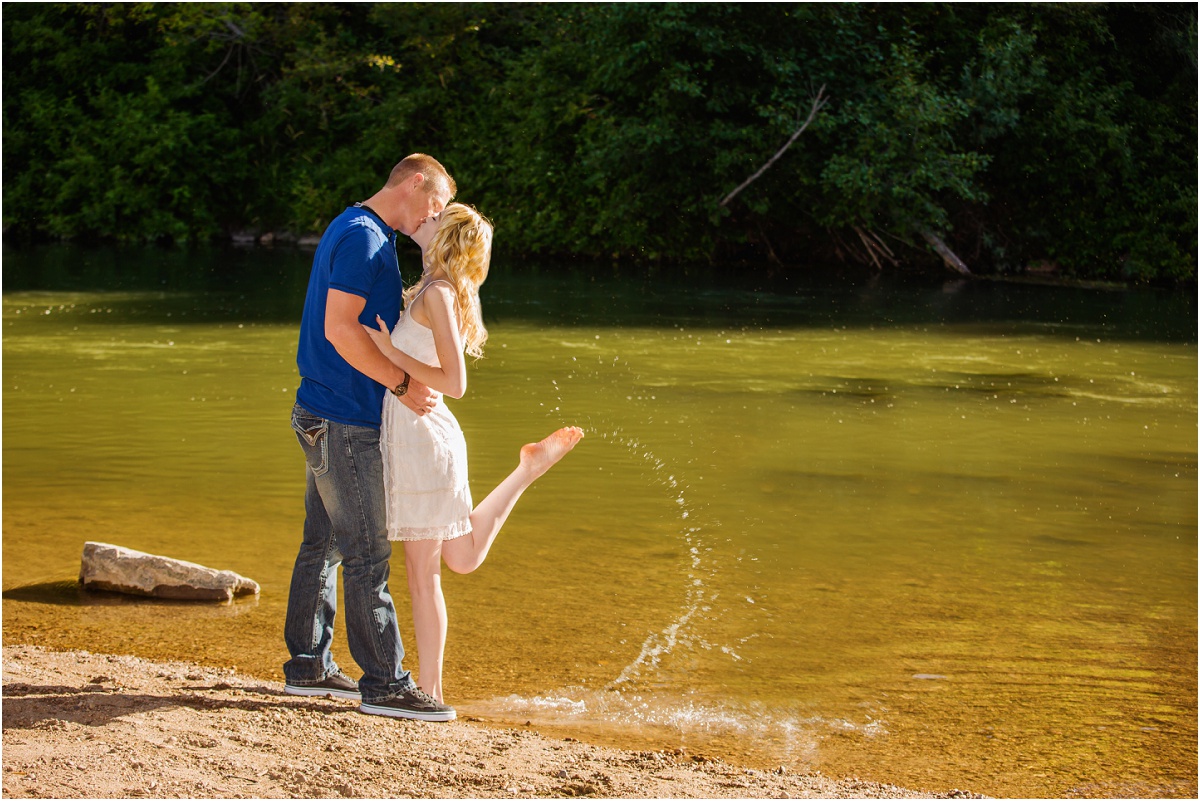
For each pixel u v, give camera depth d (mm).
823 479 7508
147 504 6594
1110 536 6359
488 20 28812
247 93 29484
